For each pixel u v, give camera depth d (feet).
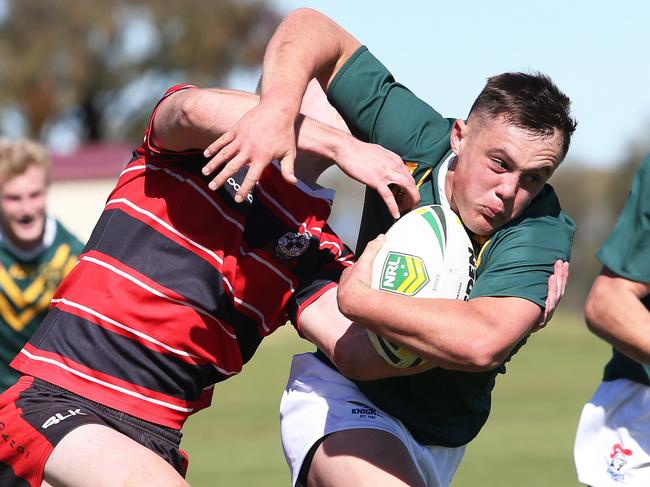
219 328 48.85
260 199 49.73
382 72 50.39
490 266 45.03
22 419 46.32
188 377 48.57
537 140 42.63
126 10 594.65
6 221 72.02
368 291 43.47
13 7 595.47
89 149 359.66
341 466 49.67
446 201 46.85
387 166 44.27
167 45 608.19
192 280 47.88
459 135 45.91
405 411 51.26
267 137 41.86
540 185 44.11
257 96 45.52
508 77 43.98
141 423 47.73
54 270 73.36
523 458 118.32
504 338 42.55
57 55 592.19
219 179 41.73
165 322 47.52
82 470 44.11
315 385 53.11
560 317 387.96
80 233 332.19
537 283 44.39
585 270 424.46
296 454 52.21
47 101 599.98
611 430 60.44
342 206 295.07
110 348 47.29
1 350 73.67
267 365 247.70
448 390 50.90
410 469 49.11
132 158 50.47
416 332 42.63
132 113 636.07
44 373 47.42
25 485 46.16
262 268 49.39
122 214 48.78
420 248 44.88
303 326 50.21
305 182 50.49
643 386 59.47
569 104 43.93
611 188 454.81
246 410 169.37
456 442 52.85
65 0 592.60
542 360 246.27
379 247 45.24
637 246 56.90
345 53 49.88
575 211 449.89
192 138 46.26
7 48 593.42
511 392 190.08
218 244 48.37
